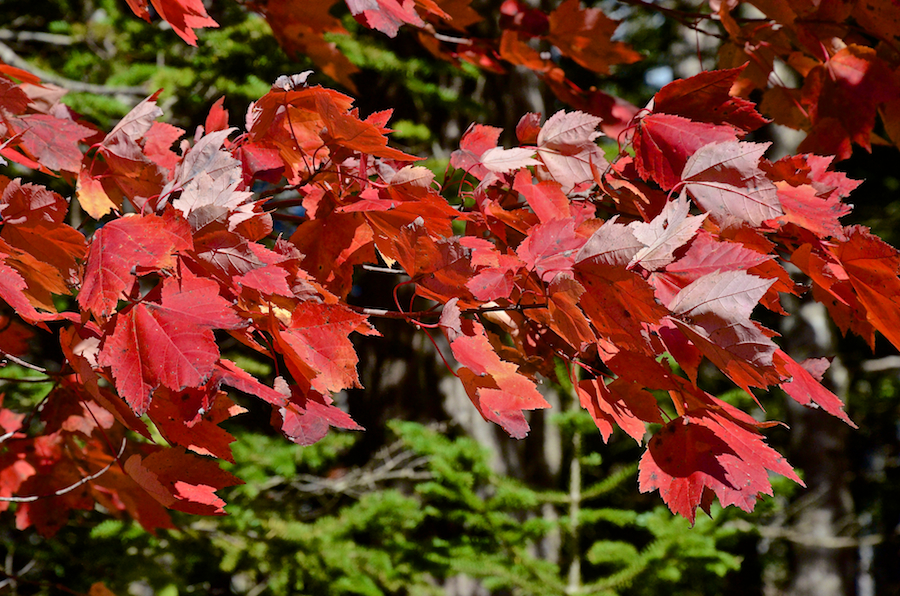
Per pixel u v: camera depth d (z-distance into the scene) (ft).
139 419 6.19
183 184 6.23
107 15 22.06
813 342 33.32
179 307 5.99
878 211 43.01
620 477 18.79
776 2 7.04
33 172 17.70
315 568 17.33
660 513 18.29
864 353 43.73
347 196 6.48
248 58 18.72
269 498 20.39
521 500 18.20
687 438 6.15
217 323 5.97
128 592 15.15
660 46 36.65
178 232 6.05
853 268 6.35
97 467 7.18
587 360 6.46
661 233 6.13
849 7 7.02
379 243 6.44
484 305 6.45
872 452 50.31
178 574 17.75
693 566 16.83
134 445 7.19
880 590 45.01
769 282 6.00
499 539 18.10
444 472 18.12
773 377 6.00
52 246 6.20
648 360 6.23
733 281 6.03
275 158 6.48
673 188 6.35
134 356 5.96
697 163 6.35
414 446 18.95
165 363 5.94
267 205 6.54
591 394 6.28
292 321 6.15
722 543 17.99
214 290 6.02
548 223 6.19
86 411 7.13
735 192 6.31
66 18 25.70
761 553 33.99
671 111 6.50
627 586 17.20
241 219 6.11
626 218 6.49
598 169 6.49
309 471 25.45
